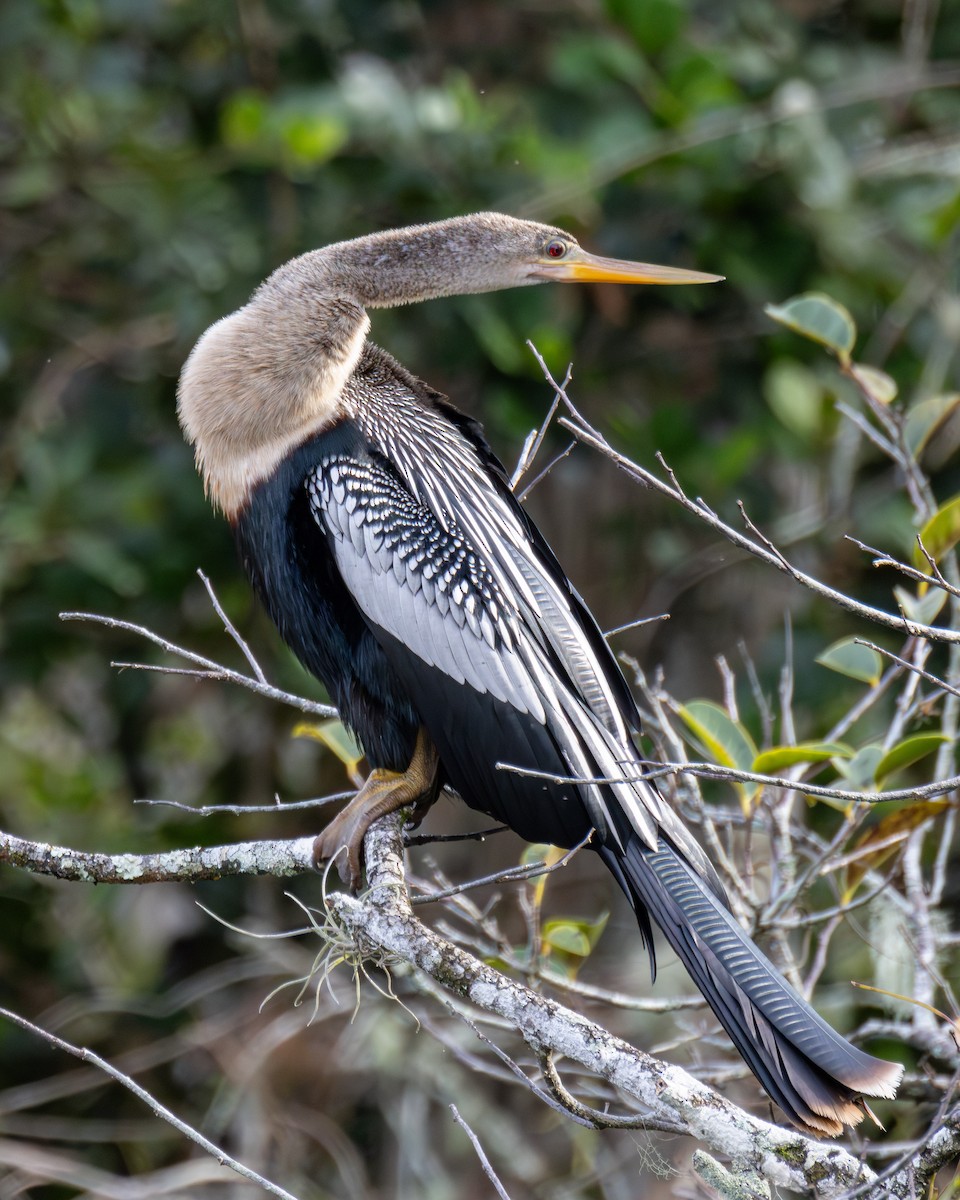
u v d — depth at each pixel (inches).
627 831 252.1
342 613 293.0
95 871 265.1
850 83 488.7
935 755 412.8
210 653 490.9
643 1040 408.2
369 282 319.0
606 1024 415.2
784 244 461.7
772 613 490.3
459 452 302.5
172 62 501.7
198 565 473.7
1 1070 461.7
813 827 397.4
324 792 491.8
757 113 458.9
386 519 284.4
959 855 399.2
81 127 493.4
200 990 444.8
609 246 466.0
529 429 460.4
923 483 304.8
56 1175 397.1
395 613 277.6
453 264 322.0
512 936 472.4
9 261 498.6
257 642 488.1
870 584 445.1
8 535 461.4
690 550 479.5
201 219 466.0
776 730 442.9
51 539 466.0
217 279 463.5
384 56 501.0
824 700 437.7
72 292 498.9
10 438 482.0
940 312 446.6
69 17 478.3
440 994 256.2
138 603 486.0
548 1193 391.9
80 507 468.4
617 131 453.4
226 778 499.8
